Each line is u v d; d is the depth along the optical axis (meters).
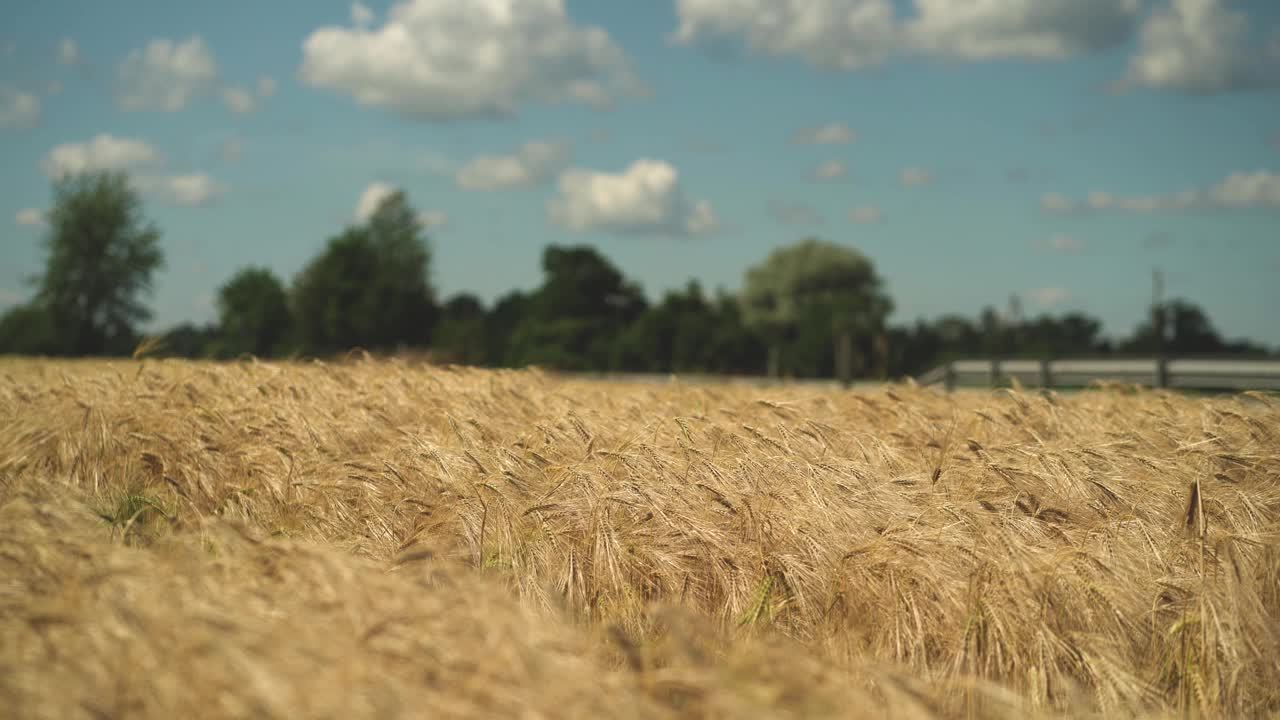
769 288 83.44
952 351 55.53
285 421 7.84
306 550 4.36
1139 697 4.69
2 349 69.94
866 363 51.41
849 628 5.24
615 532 5.72
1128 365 17.64
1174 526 6.18
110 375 9.68
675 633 3.89
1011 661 4.86
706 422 7.65
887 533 5.60
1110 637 5.01
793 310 80.62
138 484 7.24
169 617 3.53
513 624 3.83
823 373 51.16
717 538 5.70
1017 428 8.30
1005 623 4.94
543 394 9.71
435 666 3.54
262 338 82.62
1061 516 6.16
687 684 3.62
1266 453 7.32
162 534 5.37
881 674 4.05
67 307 67.06
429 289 85.50
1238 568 5.49
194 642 3.34
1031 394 9.21
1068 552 5.34
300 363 10.76
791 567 5.46
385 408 8.53
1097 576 5.23
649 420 8.03
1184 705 4.91
